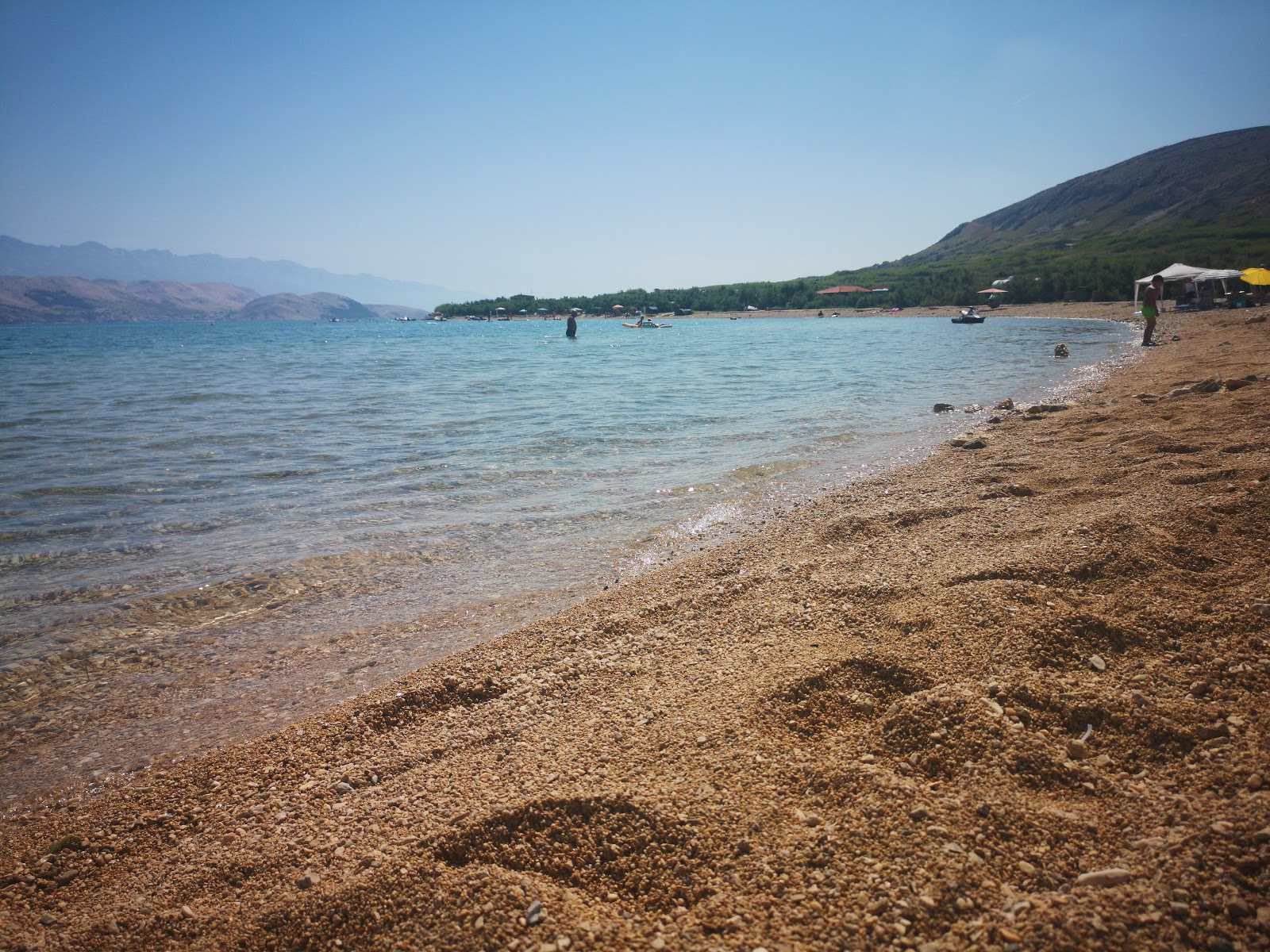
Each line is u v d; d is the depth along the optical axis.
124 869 3.55
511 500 10.03
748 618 5.36
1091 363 22.84
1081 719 3.46
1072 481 7.88
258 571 7.50
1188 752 3.13
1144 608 4.40
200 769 4.32
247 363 41.16
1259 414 9.97
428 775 3.86
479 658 5.32
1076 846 2.69
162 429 16.08
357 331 141.50
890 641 4.47
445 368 35.12
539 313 156.75
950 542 6.26
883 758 3.38
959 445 11.51
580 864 2.98
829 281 149.12
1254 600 4.32
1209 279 42.78
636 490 10.40
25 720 4.98
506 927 2.67
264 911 3.00
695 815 3.12
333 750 4.36
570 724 4.16
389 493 10.41
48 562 7.77
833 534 7.27
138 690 5.33
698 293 147.88
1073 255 123.62
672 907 2.71
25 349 60.84
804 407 17.75
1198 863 2.46
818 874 2.73
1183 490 6.52
